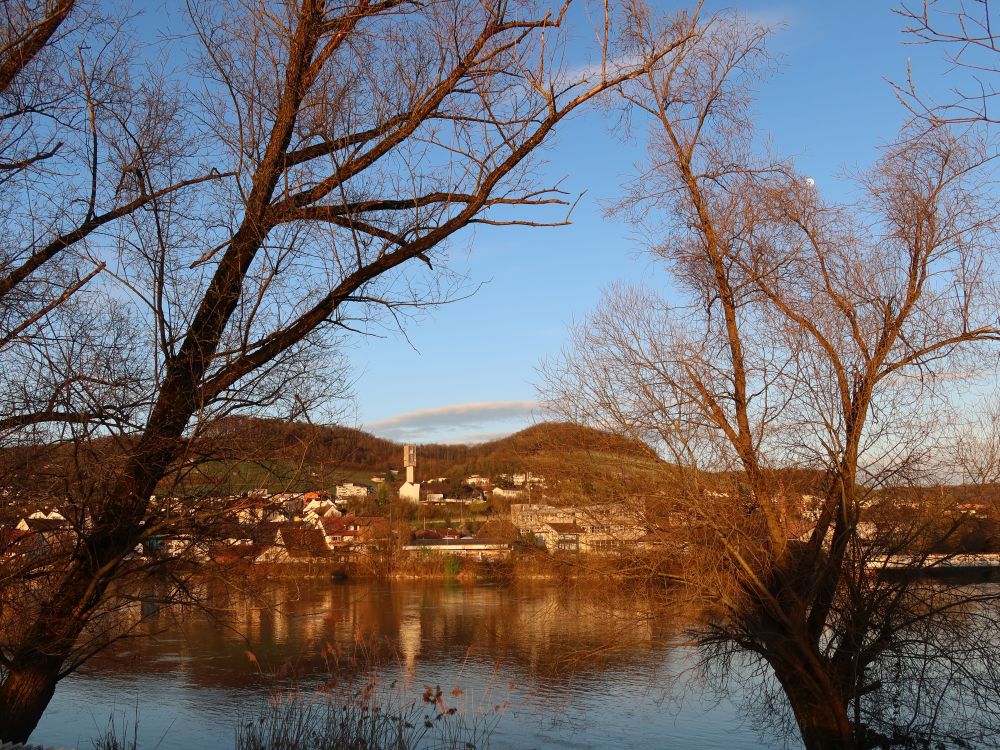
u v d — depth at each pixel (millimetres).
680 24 12609
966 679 11133
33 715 7680
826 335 12023
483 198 8070
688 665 14688
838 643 11688
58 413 7176
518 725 14000
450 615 24922
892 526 11664
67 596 7629
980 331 11703
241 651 21844
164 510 7781
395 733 10828
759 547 11672
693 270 12961
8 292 7680
